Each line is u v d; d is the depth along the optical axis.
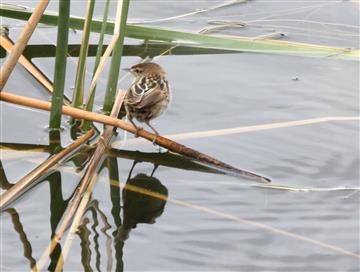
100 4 18.22
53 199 11.74
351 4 19.38
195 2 19.19
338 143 13.58
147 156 13.18
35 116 14.15
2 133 13.48
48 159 12.56
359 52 16.20
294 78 15.87
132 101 12.73
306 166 12.89
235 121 14.11
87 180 12.02
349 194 12.12
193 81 15.53
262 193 12.17
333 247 10.75
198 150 13.28
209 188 12.31
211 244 10.77
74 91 13.85
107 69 15.87
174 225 11.23
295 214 11.59
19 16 15.96
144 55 16.62
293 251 10.64
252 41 16.09
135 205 11.75
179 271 10.14
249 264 10.33
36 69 15.20
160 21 17.78
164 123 14.01
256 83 15.59
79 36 17.12
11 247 10.47
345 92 15.25
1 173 12.33
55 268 10.05
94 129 13.80
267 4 19.41
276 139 13.69
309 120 14.12
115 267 10.16
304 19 18.48
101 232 10.99
